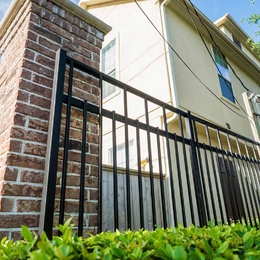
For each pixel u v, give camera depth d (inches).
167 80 155.6
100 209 46.3
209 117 178.2
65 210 54.2
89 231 56.4
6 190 47.6
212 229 44.8
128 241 31.0
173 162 135.5
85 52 74.3
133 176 104.8
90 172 61.7
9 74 66.9
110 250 26.0
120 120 60.0
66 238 28.5
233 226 48.2
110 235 33.3
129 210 52.5
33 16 65.9
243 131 219.0
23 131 53.8
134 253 25.1
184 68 173.8
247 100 174.2
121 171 99.4
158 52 168.6
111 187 92.1
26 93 57.2
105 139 187.2
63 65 52.5
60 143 58.3
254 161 106.8
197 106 170.4
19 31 69.4
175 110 75.7
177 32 183.3
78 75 69.2
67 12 73.9
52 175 41.9
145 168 141.3
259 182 103.0
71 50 70.7
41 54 63.5
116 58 202.7
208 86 196.5
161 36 169.6
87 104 54.9
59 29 70.2
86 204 58.2
